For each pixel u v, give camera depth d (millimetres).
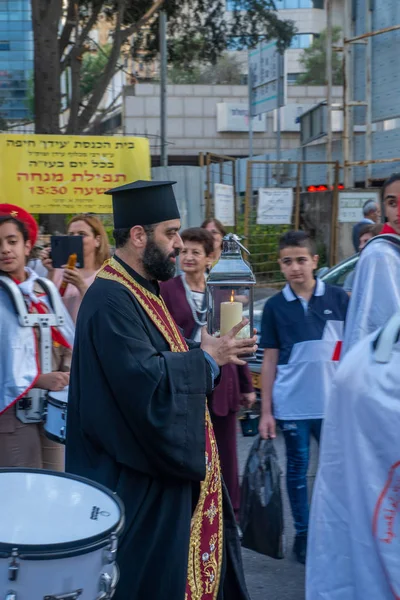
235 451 4605
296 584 4277
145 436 2748
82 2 17406
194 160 42844
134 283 2957
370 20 14375
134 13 18859
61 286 4590
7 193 7727
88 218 4996
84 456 2885
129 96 40500
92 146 7863
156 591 2768
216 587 3041
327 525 2369
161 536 2812
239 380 4656
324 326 4438
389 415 2215
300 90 44625
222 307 3084
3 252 3805
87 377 2828
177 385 2785
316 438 4539
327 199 16047
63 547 2051
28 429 3795
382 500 2229
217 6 21266
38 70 14344
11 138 7664
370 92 14672
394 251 3715
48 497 2453
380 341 2299
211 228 5832
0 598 2029
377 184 16438
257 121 43344
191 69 23625
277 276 15938
